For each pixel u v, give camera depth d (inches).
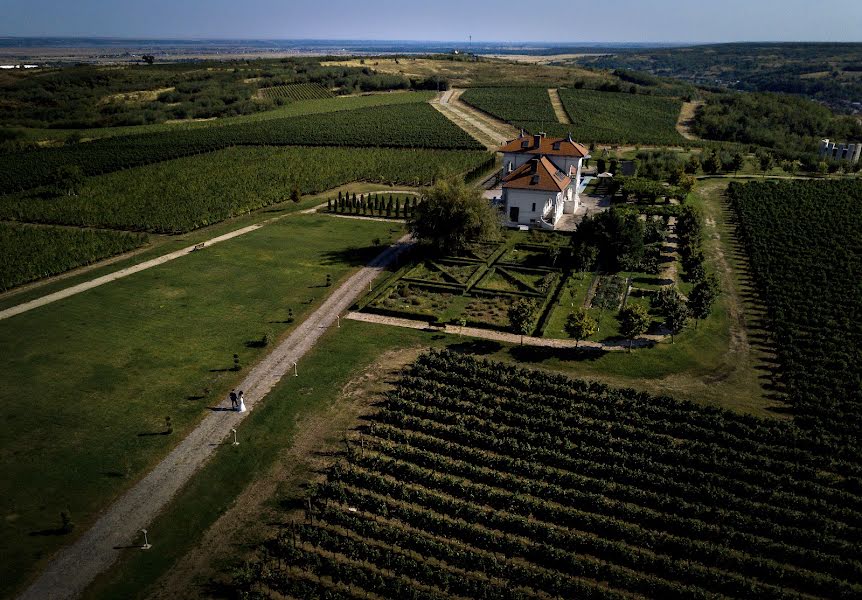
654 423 1991.9
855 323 2630.4
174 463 1861.5
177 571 1499.8
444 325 2706.7
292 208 4557.1
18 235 3855.8
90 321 2728.8
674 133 7854.3
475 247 3617.1
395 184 5295.3
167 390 2219.5
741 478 1779.0
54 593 1434.5
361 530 1595.7
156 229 4013.3
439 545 1534.2
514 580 1471.5
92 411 2091.5
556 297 2970.0
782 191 4660.4
